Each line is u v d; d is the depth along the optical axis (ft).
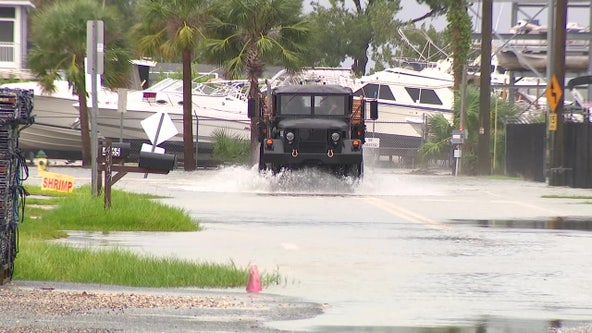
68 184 357.41
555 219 306.96
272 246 224.53
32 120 163.22
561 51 516.32
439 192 448.24
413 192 442.09
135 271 167.84
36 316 131.85
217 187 452.76
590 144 507.71
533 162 597.52
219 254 208.64
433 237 249.14
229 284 166.40
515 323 135.33
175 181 502.38
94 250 190.60
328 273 183.73
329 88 454.40
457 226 279.90
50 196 346.54
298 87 454.40
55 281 164.76
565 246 231.30
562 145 513.86
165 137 399.44
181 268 170.91
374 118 444.14
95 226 257.55
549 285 171.42
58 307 138.51
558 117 516.32
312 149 437.58
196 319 133.08
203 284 165.37
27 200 316.40
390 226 277.03
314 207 342.03
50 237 229.25
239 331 125.70
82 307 139.13
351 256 208.85
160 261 179.42
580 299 156.66
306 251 216.33
